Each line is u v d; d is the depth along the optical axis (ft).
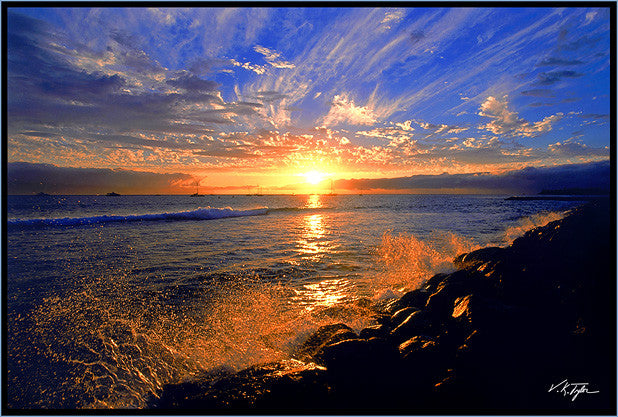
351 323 19.67
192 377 13.83
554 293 17.49
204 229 68.03
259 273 31.71
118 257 37.81
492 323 15.75
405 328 17.51
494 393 11.70
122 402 12.26
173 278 29.40
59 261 35.24
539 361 12.88
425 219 95.66
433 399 11.69
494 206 194.08
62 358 15.26
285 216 111.24
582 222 22.77
